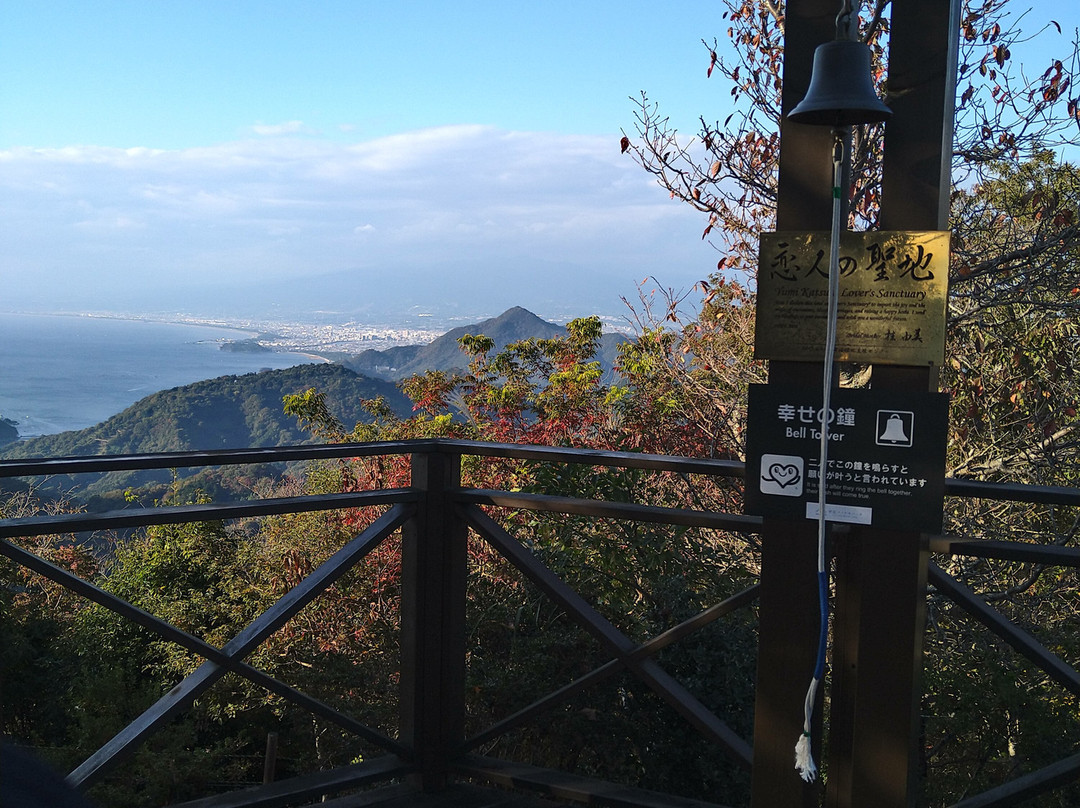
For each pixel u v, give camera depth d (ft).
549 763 14.96
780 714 6.29
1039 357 16.65
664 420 20.39
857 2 5.57
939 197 5.58
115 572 29.35
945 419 5.64
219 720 21.95
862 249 5.72
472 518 8.29
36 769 1.18
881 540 5.96
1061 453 16.65
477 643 16.37
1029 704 11.75
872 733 6.06
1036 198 15.28
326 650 21.13
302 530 23.66
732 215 16.80
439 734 8.55
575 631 15.19
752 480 6.15
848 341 5.79
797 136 5.91
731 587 14.73
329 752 20.62
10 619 25.76
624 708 13.99
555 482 16.14
